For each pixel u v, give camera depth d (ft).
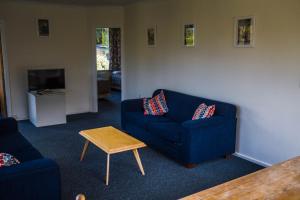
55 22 20.57
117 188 10.98
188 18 16.12
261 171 6.88
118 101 27.09
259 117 12.97
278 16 11.80
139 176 11.98
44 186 8.05
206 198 5.74
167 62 18.08
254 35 12.76
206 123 12.64
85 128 18.52
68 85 21.75
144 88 20.34
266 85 12.55
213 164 13.19
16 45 19.49
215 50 14.73
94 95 22.66
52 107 19.07
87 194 10.53
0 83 20.49
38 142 15.93
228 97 14.33
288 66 11.68
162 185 11.24
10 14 19.01
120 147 11.21
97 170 12.50
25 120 20.29
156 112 16.53
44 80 19.84
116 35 33.71
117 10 21.42
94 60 22.22
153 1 18.49
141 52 20.03
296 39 11.31
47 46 20.53
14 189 7.65
